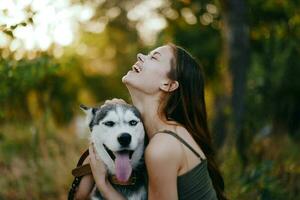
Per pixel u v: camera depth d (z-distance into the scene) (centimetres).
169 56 435
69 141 887
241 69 894
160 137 402
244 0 888
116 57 2584
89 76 2672
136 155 454
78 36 1639
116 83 2753
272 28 1078
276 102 981
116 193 432
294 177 716
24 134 895
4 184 784
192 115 436
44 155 833
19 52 645
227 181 684
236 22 887
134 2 1766
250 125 858
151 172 396
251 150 802
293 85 1088
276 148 806
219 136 1129
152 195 399
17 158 824
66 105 1608
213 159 446
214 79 1555
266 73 1023
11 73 614
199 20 1252
